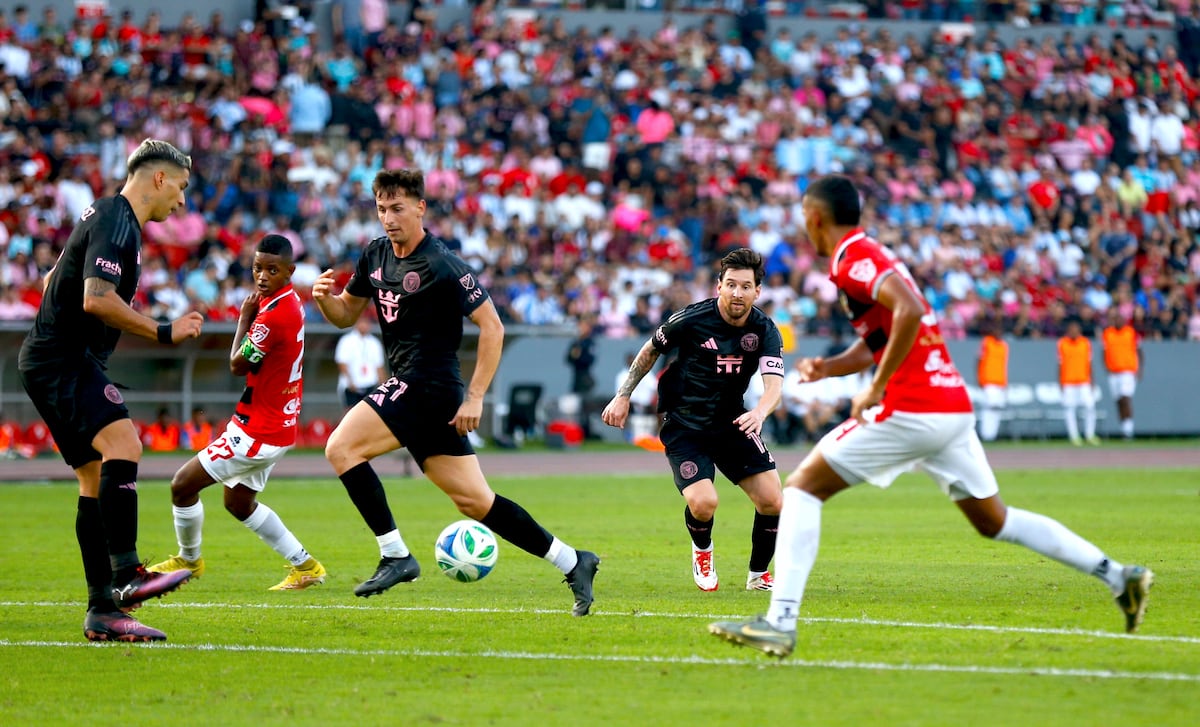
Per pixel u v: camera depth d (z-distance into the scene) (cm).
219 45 7056
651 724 1270
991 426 6750
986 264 7381
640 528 3103
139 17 7350
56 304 1711
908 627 1767
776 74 8050
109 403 1727
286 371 2122
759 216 7288
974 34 8725
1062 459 5612
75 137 6444
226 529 3181
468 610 1958
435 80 7338
